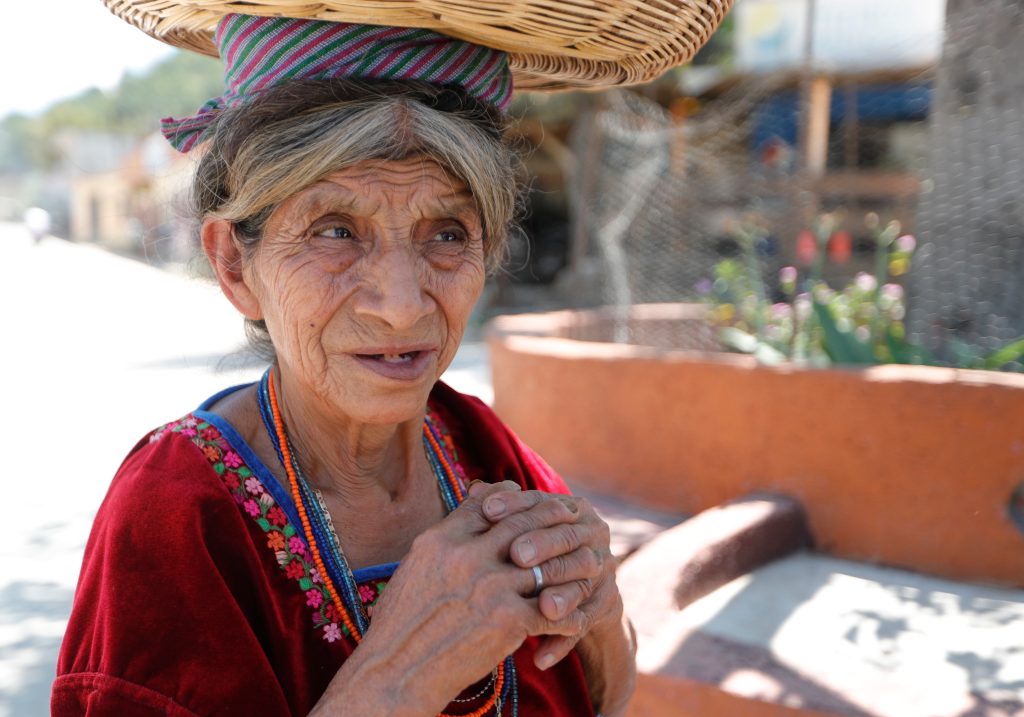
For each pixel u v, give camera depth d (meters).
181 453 1.08
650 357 4.12
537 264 14.36
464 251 1.09
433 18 0.98
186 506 1.03
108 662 0.95
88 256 27.44
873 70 8.23
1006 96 4.01
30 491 5.62
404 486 1.24
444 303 1.07
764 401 3.76
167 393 8.34
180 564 1.00
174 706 0.95
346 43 1.00
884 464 3.50
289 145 0.99
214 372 1.39
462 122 1.04
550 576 1.02
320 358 1.05
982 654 2.71
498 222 1.13
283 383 1.18
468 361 9.62
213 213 1.09
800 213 6.31
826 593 3.20
